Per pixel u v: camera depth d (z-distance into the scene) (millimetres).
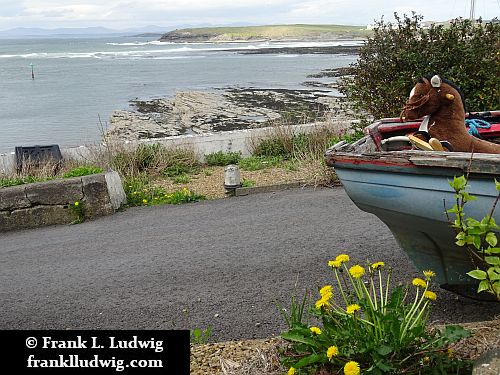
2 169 12750
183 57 119312
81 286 6375
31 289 6477
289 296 5445
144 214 10070
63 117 32469
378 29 11969
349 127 13789
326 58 104000
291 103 34031
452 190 4004
